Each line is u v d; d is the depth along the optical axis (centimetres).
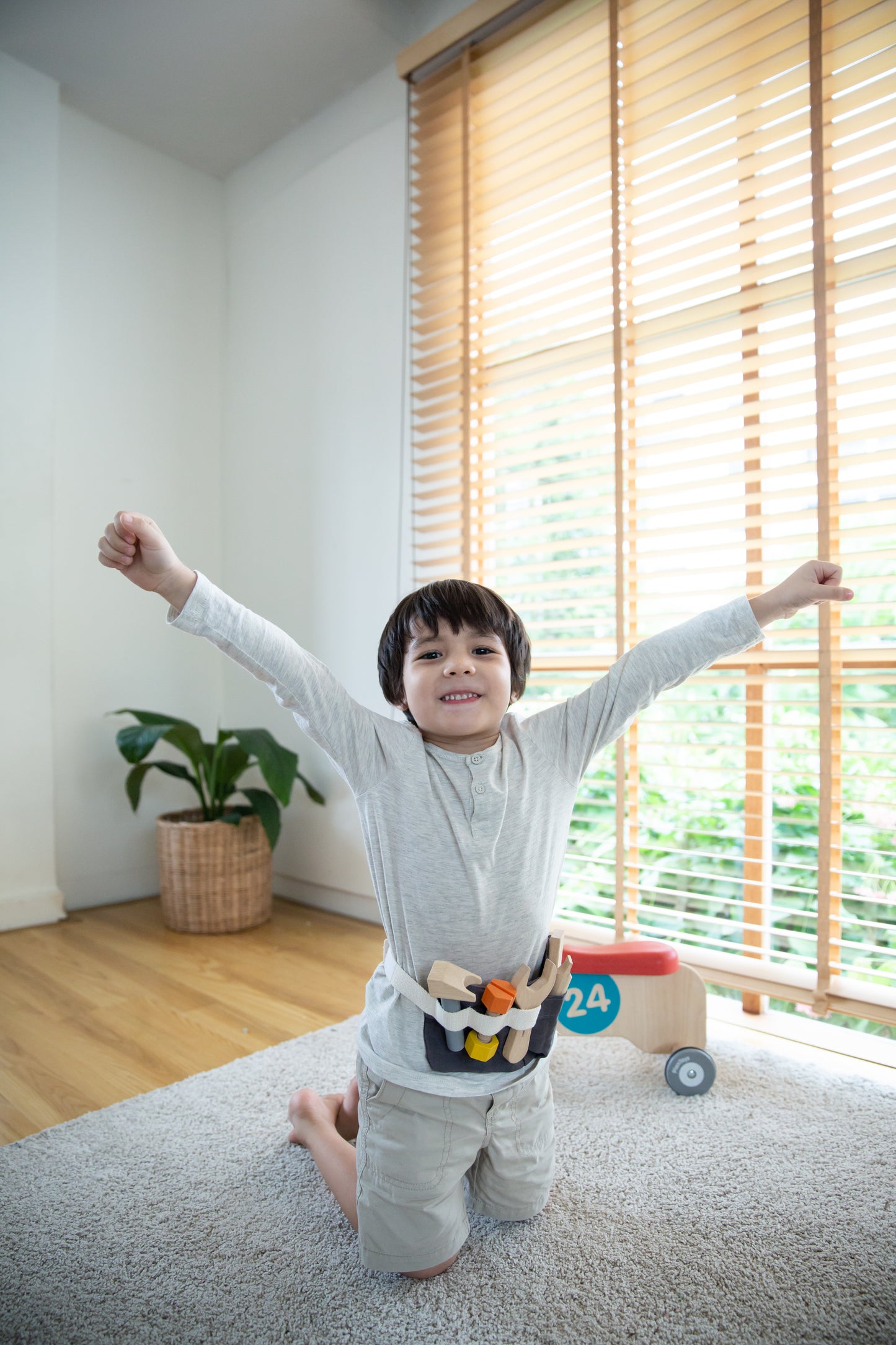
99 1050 150
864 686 230
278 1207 104
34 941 216
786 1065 145
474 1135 92
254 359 279
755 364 157
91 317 257
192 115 257
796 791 238
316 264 255
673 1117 127
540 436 187
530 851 95
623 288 174
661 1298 88
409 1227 89
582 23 179
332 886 245
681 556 167
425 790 93
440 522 216
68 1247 96
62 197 251
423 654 97
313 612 253
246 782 280
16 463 230
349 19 218
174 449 277
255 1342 82
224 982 185
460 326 199
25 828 230
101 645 257
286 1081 137
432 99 207
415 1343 82
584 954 139
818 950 148
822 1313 86
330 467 249
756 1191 107
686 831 172
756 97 155
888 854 147
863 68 142
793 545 160
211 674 284
